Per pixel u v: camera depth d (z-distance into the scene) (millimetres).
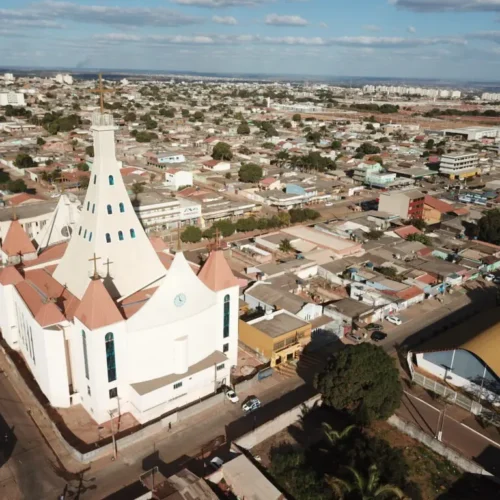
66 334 59469
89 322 54125
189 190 161750
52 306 58688
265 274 100500
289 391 68438
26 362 70250
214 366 64625
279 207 163000
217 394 64250
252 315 85188
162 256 74500
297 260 108625
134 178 177625
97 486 50688
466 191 185125
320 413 64000
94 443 55906
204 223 143125
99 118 58031
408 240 126125
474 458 56906
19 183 161125
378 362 59250
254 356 75562
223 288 65688
